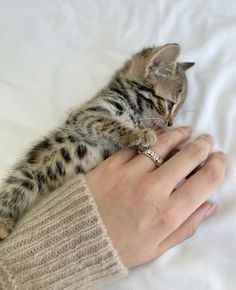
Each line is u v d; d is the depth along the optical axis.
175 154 0.34
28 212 0.34
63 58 0.41
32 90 0.40
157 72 0.42
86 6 0.44
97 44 0.42
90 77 0.41
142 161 0.34
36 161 0.37
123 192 0.32
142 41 0.42
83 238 0.29
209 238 0.31
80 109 0.39
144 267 0.31
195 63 0.39
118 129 0.37
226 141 0.34
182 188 0.32
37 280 0.29
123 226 0.30
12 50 0.42
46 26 0.43
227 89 0.36
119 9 0.43
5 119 0.39
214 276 0.30
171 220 0.30
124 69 0.41
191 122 0.36
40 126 0.39
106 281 0.30
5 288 0.29
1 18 0.44
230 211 0.31
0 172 0.37
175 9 0.42
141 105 0.41
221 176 0.32
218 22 0.40
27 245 0.30
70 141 0.37
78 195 0.31
